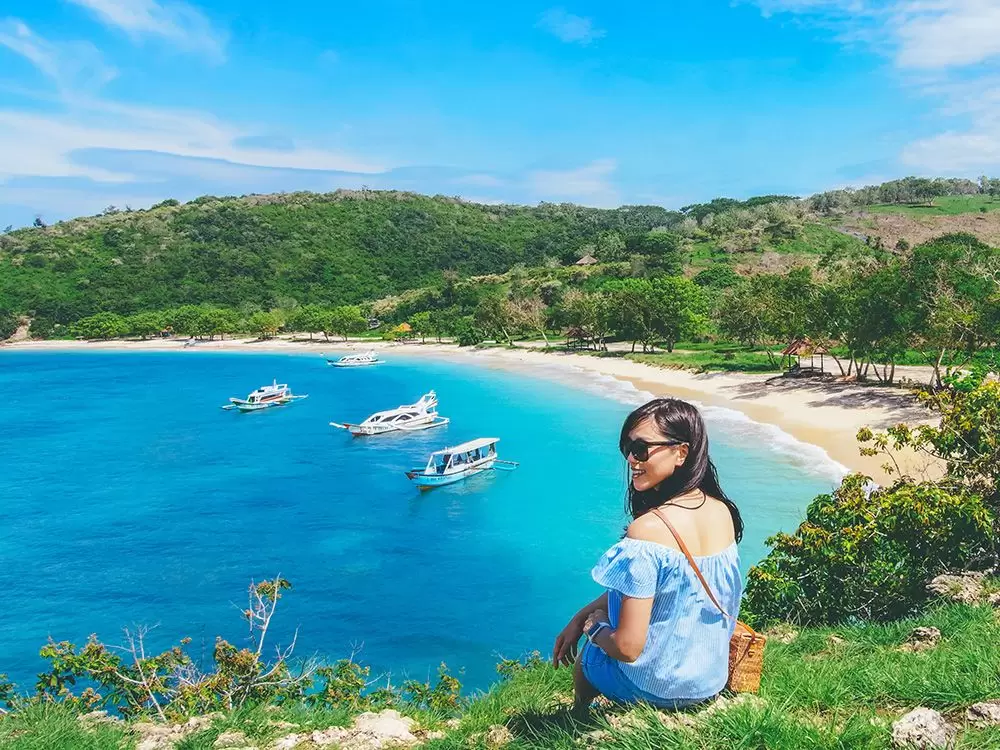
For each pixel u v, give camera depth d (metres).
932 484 12.30
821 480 34.62
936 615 7.47
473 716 5.49
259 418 64.94
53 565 28.45
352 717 5.80
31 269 175.38
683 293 92.31
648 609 3.12
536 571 26.39
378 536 30.94
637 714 3.42
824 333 61.31
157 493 39.03
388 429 55.28
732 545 3.31
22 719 6.48
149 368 113.75
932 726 3.41
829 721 3.89
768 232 162.75
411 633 21.78
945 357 56.84
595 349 104.56
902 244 146.25
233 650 8.93
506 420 57.88
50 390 87.38
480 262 199.75
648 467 3.28
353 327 152.62
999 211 177.62
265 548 29.92
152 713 8.69
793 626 10.77
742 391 61.06
